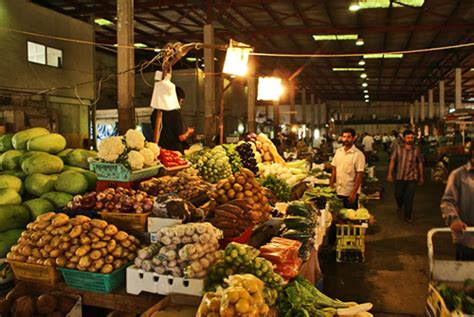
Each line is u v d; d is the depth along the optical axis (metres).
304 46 17.84
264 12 13.30
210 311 2.24
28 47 11.88
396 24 14.09
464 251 3.80
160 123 5.32
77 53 13.63
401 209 9.34
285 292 2.76
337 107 42.44
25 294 3.05
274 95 9.01
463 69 22.47
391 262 5.92
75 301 2.91
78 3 13.60
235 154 5.68
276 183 5.31
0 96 10.95
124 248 3.01
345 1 11.86
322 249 6.43
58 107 12.96
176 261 2.69
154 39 16.59
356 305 2.95
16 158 4.42
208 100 12.73
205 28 12.53
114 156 3.83
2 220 3.62
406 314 4.29
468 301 2.70
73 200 3.59
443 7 12.17
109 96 20.03
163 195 3.36
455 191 3.85
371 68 22.78
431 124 28.38
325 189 6.56
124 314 2.97
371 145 20.34
